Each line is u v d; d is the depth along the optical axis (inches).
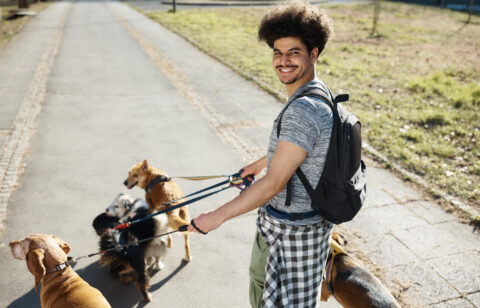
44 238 120.6
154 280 154.1
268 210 82.7
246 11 1203.9
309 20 74.0
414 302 142.3
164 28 834.2
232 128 310.5
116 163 246.1
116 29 799.7
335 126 73.6
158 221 152.2
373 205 205.2
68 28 796.0
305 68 78.1
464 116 339.6
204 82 442.0
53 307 111.2
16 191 208.5
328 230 84.7
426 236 180.7
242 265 163.6
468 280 153.9
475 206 204.2
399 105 371.9
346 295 113.0
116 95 382.0
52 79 426.9
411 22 1052.5
